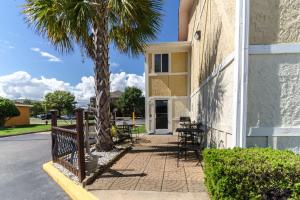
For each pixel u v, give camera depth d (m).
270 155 3.08
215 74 6.08
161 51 13.32
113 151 7.17
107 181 4.48
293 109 3.97
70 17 6.21
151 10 7.31
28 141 12.66
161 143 9.48
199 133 8.46
